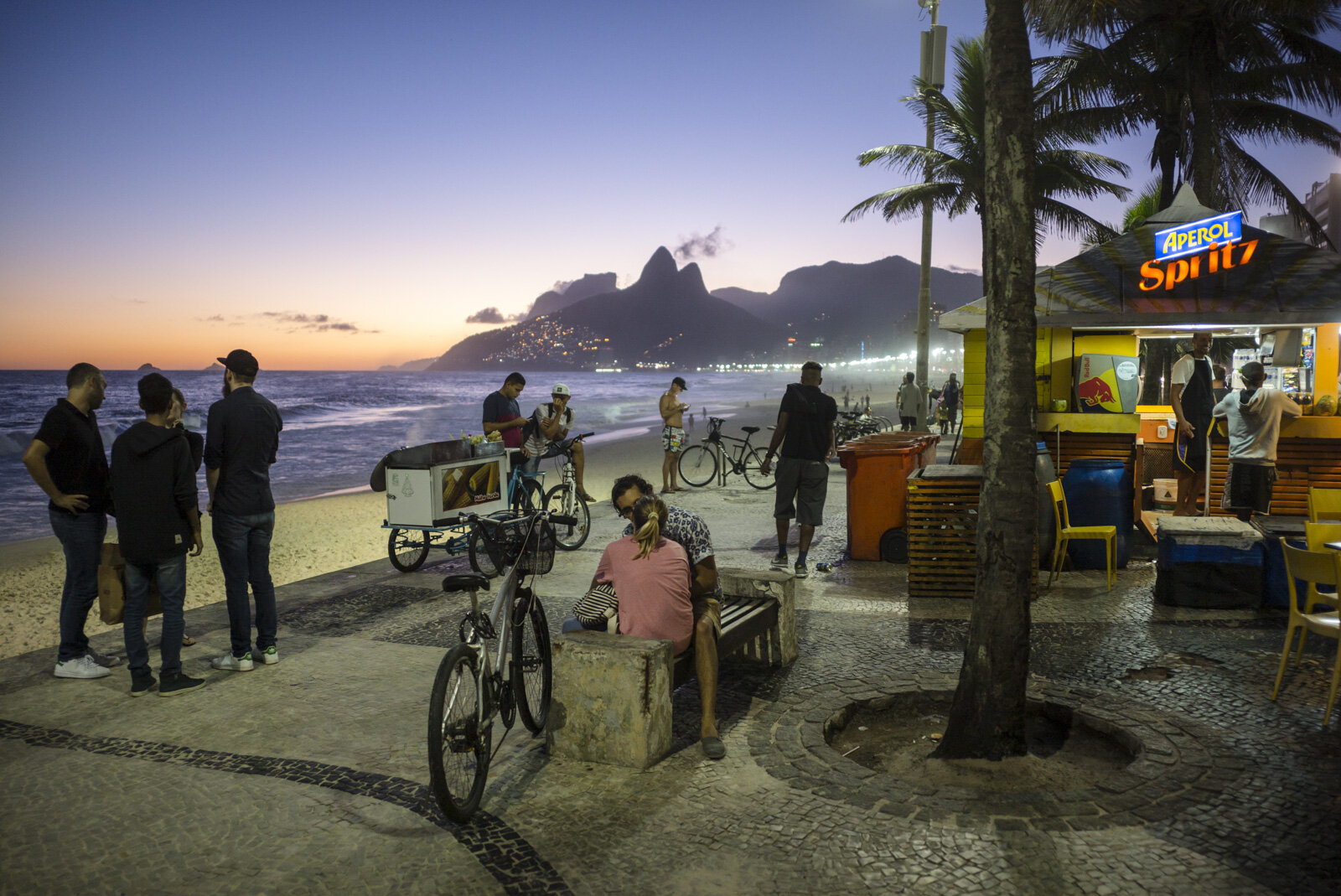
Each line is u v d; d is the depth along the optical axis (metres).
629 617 4.16
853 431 20.66
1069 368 9.09
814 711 4.47
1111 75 15.82
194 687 5.04
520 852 3.15
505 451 8.36
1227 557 6.30
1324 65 15.20
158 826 3.40
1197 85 14.23
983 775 3.79
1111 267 8.36
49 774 3.90
